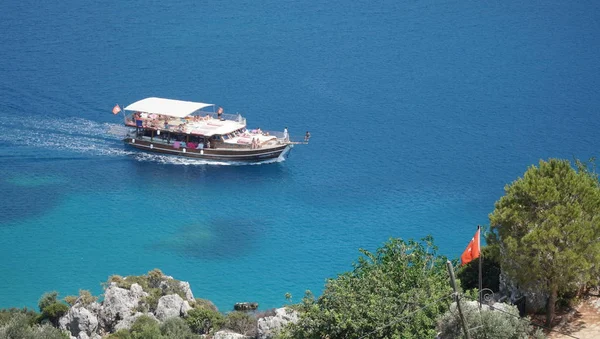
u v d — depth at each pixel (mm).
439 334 49469
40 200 145875
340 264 121125
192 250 126438
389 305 53344
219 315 86625
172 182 155250
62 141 174125
